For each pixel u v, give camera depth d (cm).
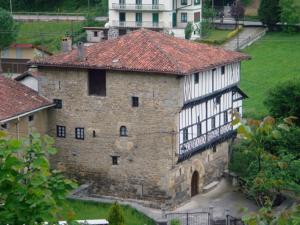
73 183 1948
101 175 6147
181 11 12569
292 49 11931
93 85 6100
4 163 1808
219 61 6331
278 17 12950
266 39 12525
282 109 7131
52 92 6225
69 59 6134
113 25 12544
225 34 12625
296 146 6072
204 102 6247
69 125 6206
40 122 6172
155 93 5838
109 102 6022
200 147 6184
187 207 6019
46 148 1927
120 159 6056
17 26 12456
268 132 2045
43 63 6153
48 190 1852
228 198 6212
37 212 1820
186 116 5984
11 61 10569
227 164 6744
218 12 13838
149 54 5991
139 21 12506
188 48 6350
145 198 6003
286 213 1902
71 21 13662
